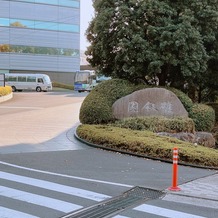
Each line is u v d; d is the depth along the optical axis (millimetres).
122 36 16828
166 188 7676
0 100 29688
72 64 62406
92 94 16484
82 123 16094
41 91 51219
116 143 12008
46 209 5957
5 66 57812
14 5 57938
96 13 18359
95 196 6852
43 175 8336
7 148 11625
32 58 59406
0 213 5684
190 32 16266
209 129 16984
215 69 19344
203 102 21953
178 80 18781
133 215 5820
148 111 16047
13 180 7785
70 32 62000
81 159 10398
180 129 15008
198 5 17297
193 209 6305
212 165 10719
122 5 16844
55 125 17344
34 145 12359
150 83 18672
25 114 21422
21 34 58625
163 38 16297
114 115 16062
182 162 10742
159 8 16562
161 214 5918
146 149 11367
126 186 7699
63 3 61094
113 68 18812
